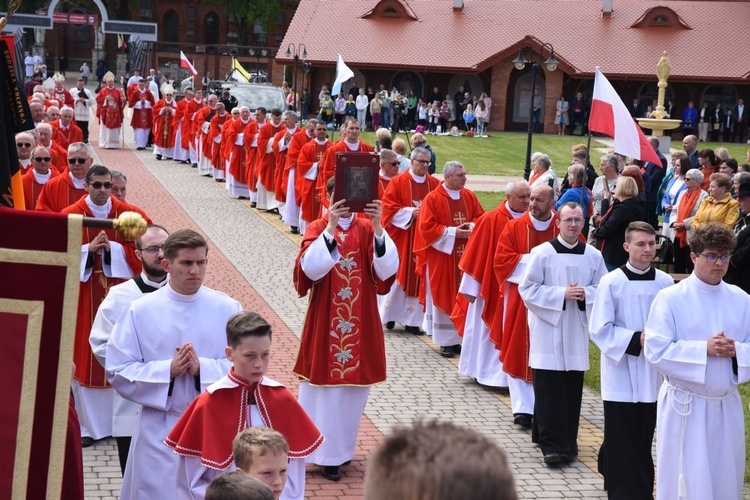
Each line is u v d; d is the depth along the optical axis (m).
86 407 9.13
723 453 7.32
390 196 13.77
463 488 1.95
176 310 6.50
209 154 29.78
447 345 12.80
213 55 71.75
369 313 8.87
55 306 4.28
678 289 7.45
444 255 12.63
